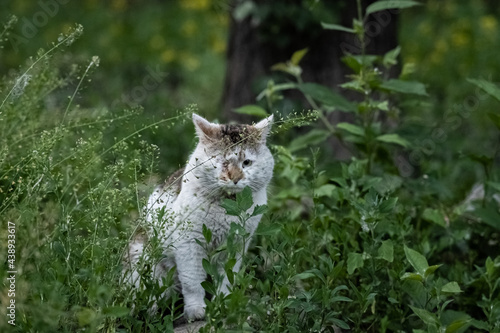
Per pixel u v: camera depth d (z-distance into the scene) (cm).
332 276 734
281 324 704
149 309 706
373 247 791
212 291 672
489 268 800
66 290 653
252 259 769
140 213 746
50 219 745
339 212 925
